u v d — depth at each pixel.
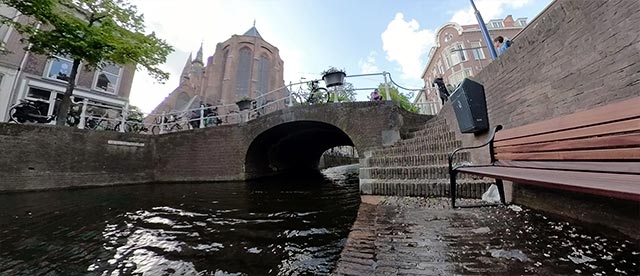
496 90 3.57
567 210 2.17
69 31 7.61
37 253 2.52
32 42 7.58
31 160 6.54
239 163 8.76
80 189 7.02
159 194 6.20
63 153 7.07
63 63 12.82
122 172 8.23
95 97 13.44
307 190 6.59
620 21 1.79
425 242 1.92
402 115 7.46
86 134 7.56
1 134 6.19
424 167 4.20
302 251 2.41
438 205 3.12
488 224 2.23
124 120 9.08
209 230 3.21
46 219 3.82
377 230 2.29
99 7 8.30
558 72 2.41
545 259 1.50
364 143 7.23
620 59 1.79
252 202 5.04
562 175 1.68
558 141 2.12
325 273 1.93
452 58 27.94
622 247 1.55
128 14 8.67
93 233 3.13
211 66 34.03
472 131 3.98
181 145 9.20
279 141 11.24
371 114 7.33
